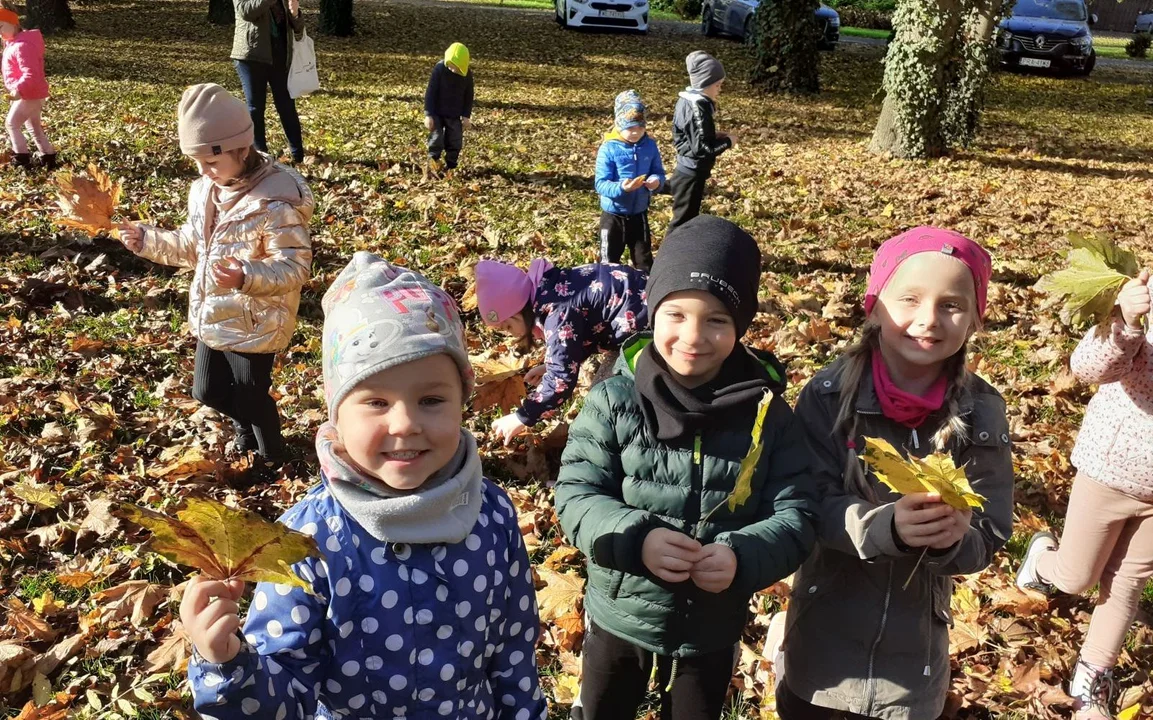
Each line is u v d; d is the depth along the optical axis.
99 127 9.87
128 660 3.10
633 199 6.24
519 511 3.99
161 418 4.58
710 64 7.07
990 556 2.24
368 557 1.73
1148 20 37.81
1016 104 17.66
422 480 1.75
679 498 2.17
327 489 1.78
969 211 9.43
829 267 7.35
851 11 31.31
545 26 24.77
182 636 3.14
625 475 2.23
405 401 1.71
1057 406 5.15
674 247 2.14
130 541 3.71
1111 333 2.64
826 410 2.39
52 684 3.00
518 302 3.62
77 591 3.42
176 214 7.31
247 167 3.62
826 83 18.70
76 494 3.92
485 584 1.83
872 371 2.33
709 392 2.19
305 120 11.35
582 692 2.50
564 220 8.12
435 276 6.57
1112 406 2.87
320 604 1.70
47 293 5.77
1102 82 21.48
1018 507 4.17
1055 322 6.24
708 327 2.09
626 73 18.20
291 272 3.62
